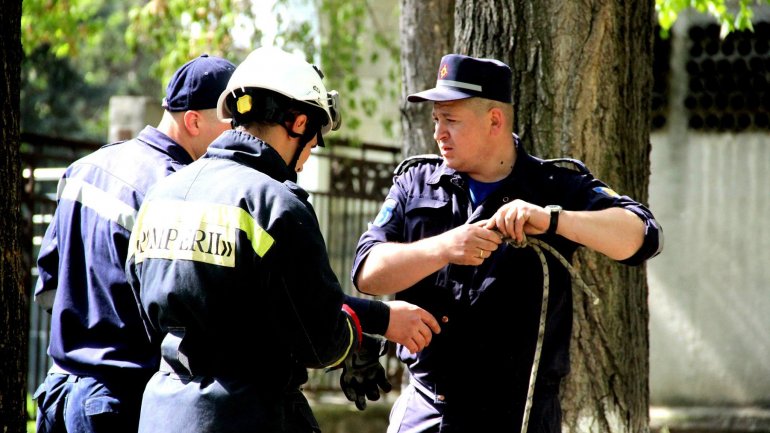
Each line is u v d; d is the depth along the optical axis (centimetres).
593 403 991
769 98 1809
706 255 1847
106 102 4931
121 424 760
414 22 1341
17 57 738
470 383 787
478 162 789
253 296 646
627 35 1011
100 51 4803
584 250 989
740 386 1822
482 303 780
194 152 832
